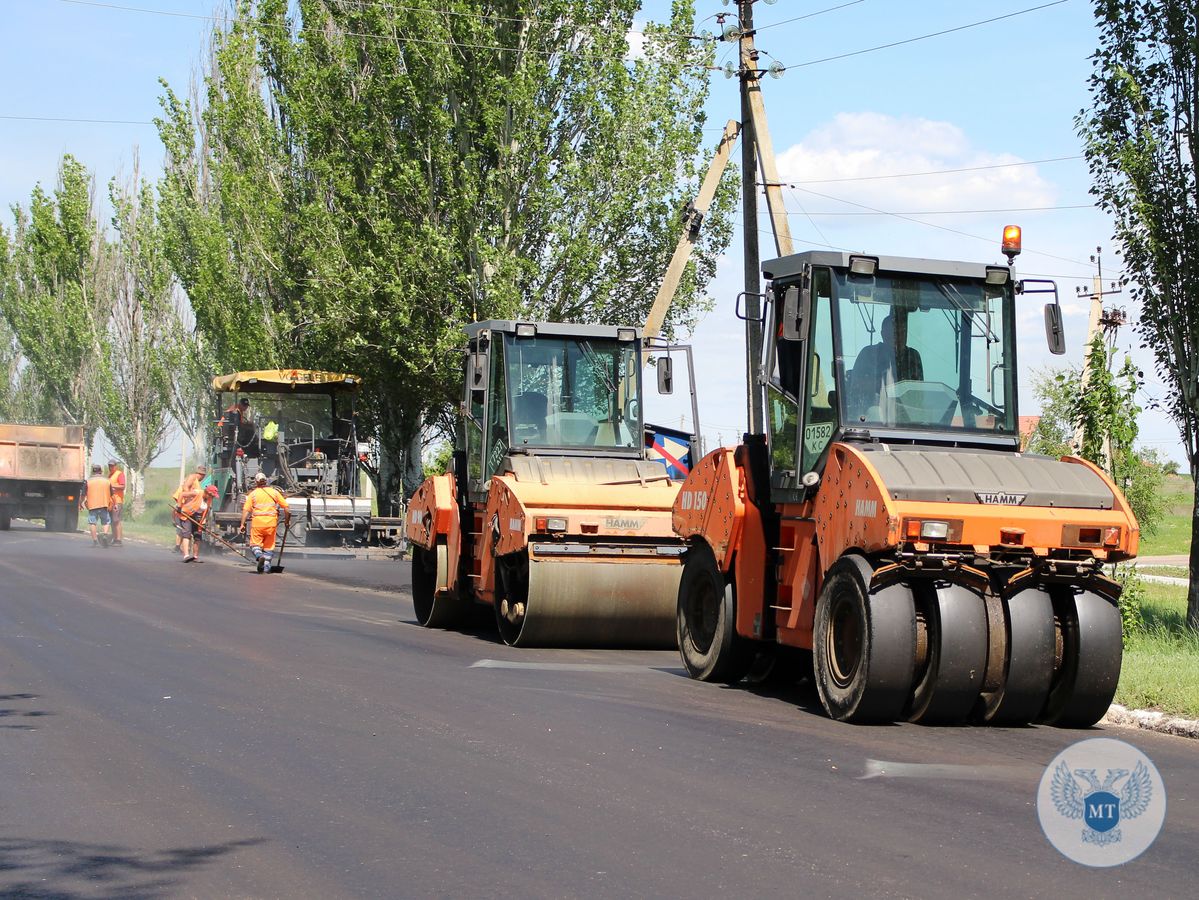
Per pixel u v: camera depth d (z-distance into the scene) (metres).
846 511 9.90
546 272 29.81
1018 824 6.73
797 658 12.05
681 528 12.60
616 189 29.41
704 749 8.55
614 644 14.52
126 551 30.86
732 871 5.85
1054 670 9.86
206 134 40.94
